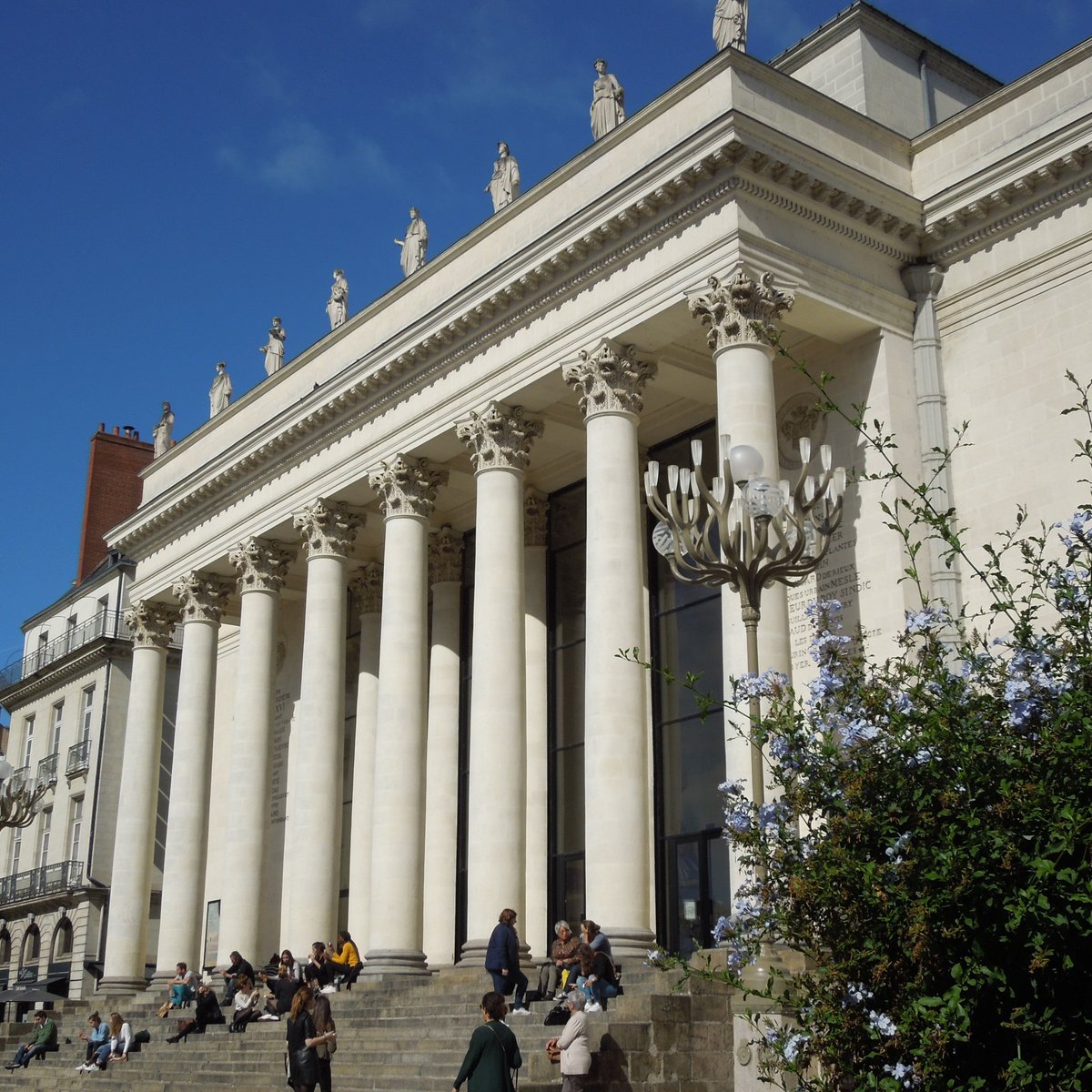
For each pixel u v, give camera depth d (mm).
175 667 63156
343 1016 29938
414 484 36531
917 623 13109
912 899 11469
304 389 42562
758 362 27391
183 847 43188
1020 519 13695
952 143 31781
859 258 30094
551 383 32312
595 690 28516
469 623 41656
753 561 17422
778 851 12844
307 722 38156
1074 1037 11023
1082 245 28562
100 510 69375
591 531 29688
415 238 39531
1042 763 11531
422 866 35000
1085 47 29438
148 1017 38781
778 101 30078
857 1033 11656
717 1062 20875
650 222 29656
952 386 30250
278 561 42625
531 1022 24344
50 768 63875
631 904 27297
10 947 63625
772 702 13922
